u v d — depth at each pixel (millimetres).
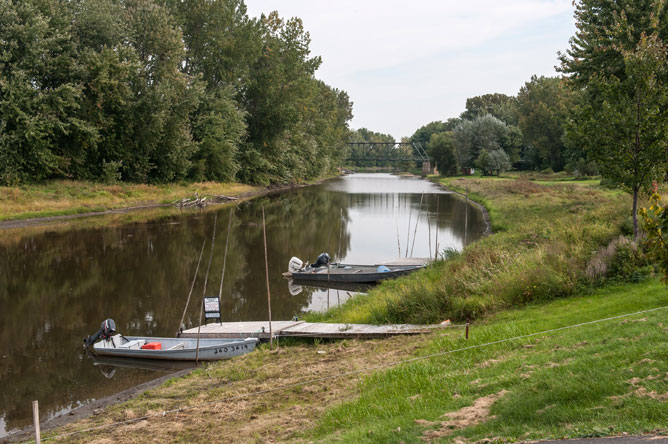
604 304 12125
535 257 16922
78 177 49344
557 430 5953
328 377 10609
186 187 58812
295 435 7844
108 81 45781
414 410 7664
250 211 48188
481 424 6574
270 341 13680
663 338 8234
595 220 23375
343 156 141750
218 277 23250
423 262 24875
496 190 57938
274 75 70938
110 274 23281
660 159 16547
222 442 8078
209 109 64125
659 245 7145
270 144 74250
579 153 71875
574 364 7902
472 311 14203
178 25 61656
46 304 18812
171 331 16047
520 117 100625
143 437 8711
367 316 15562
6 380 12508
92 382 12391
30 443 9125
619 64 29328
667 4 28031
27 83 41750
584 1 32562
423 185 91125
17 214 38625
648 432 5512
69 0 48719
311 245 31219
